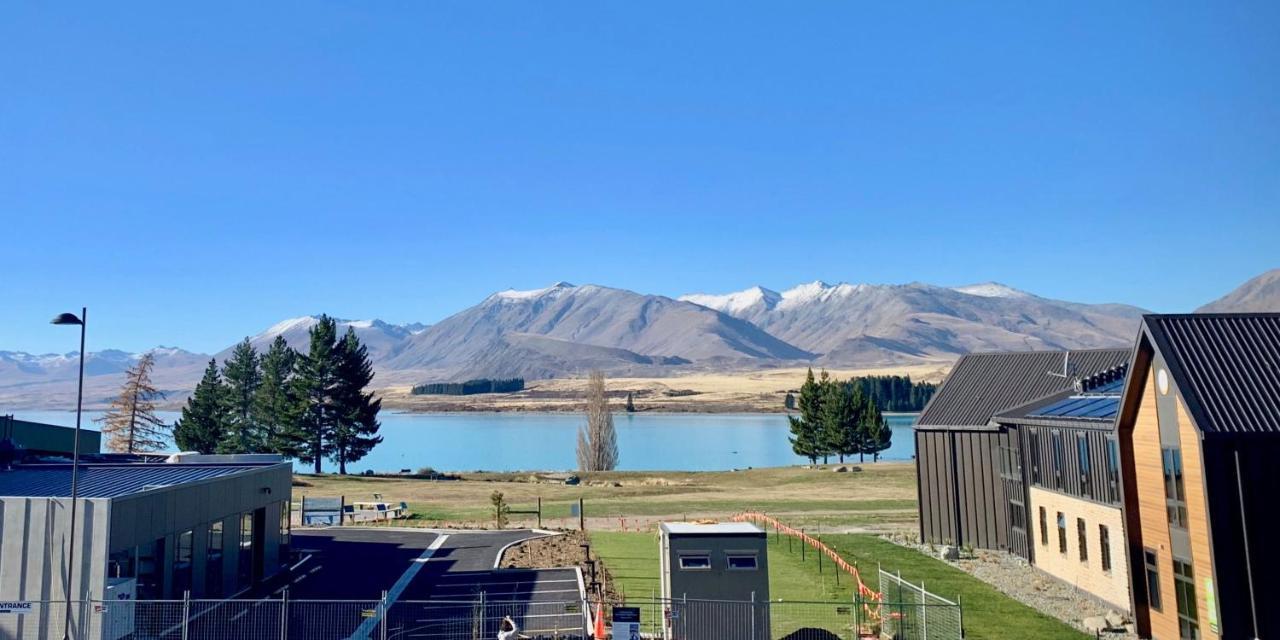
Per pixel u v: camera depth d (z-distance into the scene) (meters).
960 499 45.50
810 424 106.44
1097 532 32.19
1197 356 25.92
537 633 27.31
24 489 28.77
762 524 55.47
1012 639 27.03
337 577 37.88
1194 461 25.00
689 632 25.12
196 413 100.12
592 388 111.81
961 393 47.16
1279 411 24.23
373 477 93.19
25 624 25.59
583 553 42.50
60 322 26.31
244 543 36.00
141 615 27.52
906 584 29.73
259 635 27.03
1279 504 23.69
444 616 29.73
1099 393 36.25
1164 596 27.00
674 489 80.38
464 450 163.88
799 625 28.77
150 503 28.52
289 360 108.19
